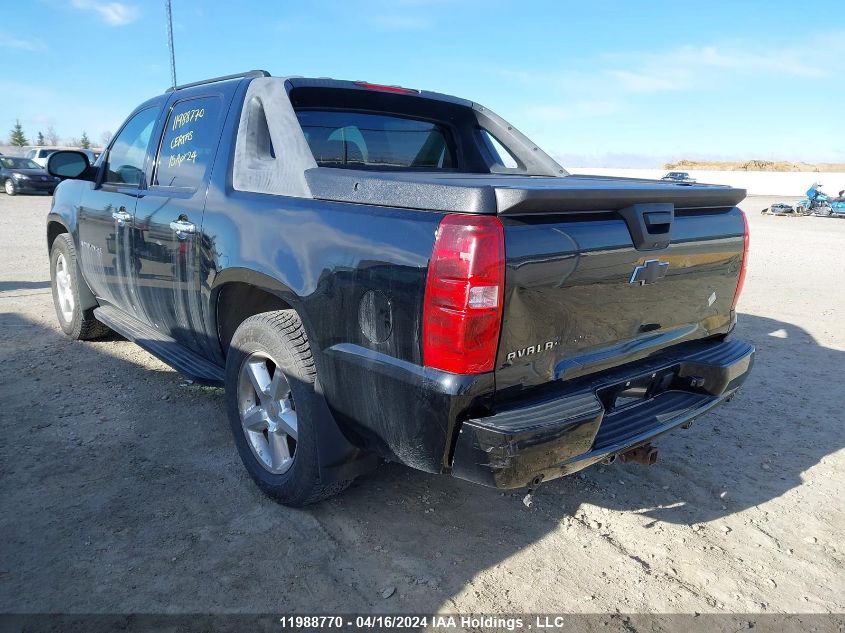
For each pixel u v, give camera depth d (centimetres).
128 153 424
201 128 349
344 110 364
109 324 440
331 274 241
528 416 214
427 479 329
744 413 436
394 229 222
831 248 1463
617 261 237
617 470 351
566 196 212
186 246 329
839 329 667
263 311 337
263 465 302
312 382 263
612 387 254
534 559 269
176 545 266
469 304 200
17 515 282
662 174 6975
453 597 243
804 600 251
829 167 10462
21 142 9281
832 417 432
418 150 402
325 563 259
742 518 309
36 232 1311
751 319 706
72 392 419
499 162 432
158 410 396
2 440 349
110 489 306
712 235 281
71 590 238
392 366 222
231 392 313
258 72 343
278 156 292
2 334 543
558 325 225
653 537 289
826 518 311
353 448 264
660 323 269
